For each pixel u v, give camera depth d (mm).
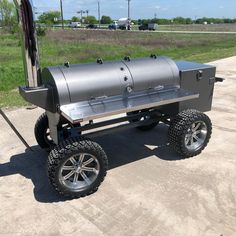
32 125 6371
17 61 16703
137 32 49812
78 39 32656
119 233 3379
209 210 3697
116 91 4246
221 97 8023
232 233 3348
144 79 4461
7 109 7398
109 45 25734
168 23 119562
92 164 4047
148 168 4625
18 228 3492
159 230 3406
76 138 3951
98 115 3766
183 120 4621
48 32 43031
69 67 4117
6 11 53031
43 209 3787
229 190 4070
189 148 4836
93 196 4008
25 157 5059
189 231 3385
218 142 5406
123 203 3855
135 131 5922
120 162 4816
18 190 4184
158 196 3969
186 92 4617
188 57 15820
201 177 4363
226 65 12203
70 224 3527
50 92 3939
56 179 3803
